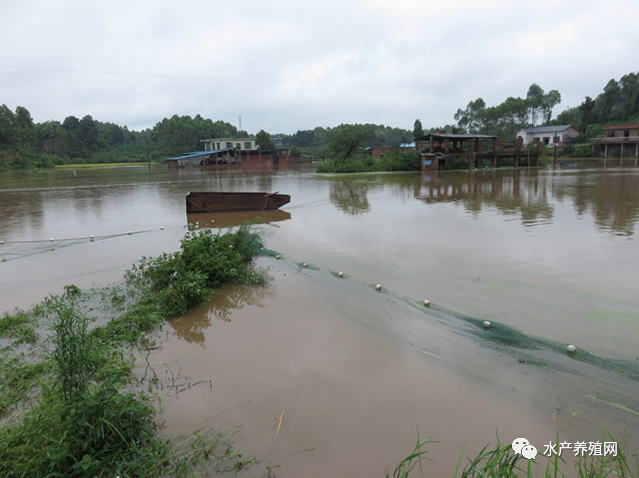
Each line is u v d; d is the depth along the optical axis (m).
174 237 11.50
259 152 64.81
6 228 13.31
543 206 14.49
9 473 2.94
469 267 7.77
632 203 14.40
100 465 3.11
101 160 93.88
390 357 4.75
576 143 66.50
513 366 4.43
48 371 4.46
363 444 3.44
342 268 8.05
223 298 6.74
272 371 4.56
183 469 3.18
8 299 6.88
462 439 3.45
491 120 87.56
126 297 6.75
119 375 3.67
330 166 42.91
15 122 77.25
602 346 4.72
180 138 95.75
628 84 71.00
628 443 3.27
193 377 4.49
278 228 12.45
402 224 12.18
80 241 11.11
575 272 7.22
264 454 3.36
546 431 3.48
